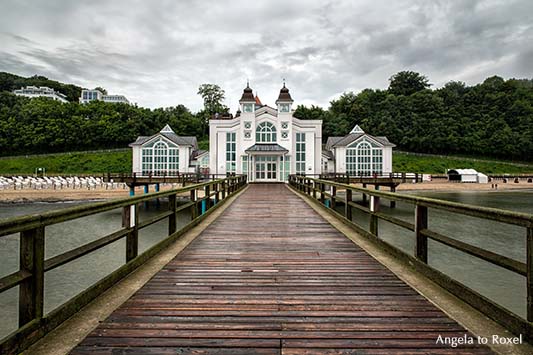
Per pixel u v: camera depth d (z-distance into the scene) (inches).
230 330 107.7
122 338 101.5
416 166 2308.1
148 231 626.5
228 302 131.3
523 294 327.3
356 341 101.2
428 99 2709.2
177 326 109.8
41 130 2358.5
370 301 132.8
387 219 214.5
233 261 194.2
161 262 187.5
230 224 324.5
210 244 239.0
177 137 1533.0
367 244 235.6
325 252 216.8
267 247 230.4
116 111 2691.9
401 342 100.5
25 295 97.8
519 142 2529.5
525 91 3068.4
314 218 363.3
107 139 2426.2
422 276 163.0
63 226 682.2
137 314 118.8
